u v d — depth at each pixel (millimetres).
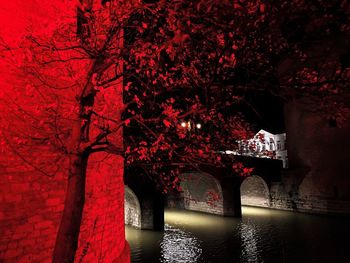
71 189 5246
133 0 6352
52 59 7379
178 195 35000
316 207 28500
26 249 6367
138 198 22438
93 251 8172
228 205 28781
